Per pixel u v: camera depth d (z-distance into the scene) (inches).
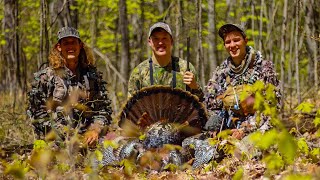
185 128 266.8
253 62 285.1
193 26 593.9
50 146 219.3
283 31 464.1
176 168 246.2
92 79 291.1
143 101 267.4
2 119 342.0
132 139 268.1
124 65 573.0
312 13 479.5
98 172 206.7
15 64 522.3
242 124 266.5
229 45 285.7
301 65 619.2
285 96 474.0
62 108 281.7
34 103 287.7
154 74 301.9
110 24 652.1
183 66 304.3
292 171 170.2
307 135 267.9
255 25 617.0
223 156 261.0
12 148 297.1
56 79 287.9
